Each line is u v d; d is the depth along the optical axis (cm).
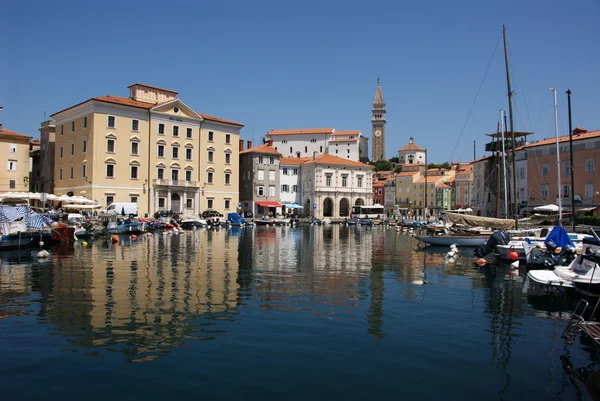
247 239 4938
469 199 10938
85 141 7238
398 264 2850
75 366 1062
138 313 1515
